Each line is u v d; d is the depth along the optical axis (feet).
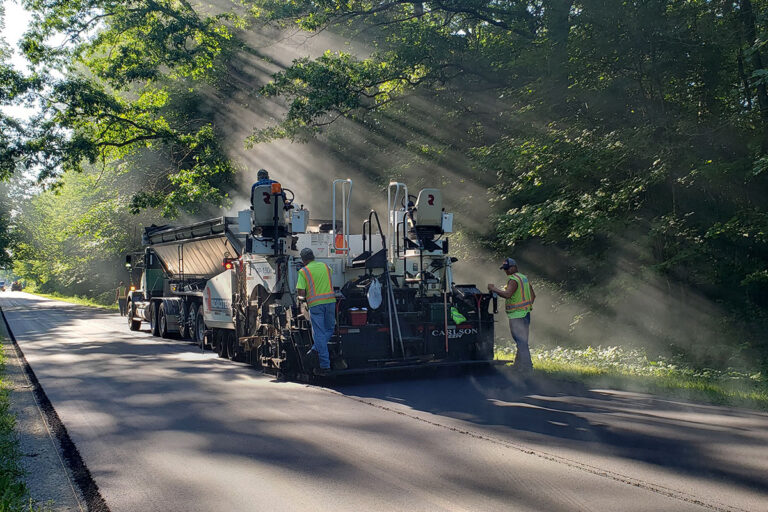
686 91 42.14
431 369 36.40
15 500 15.06
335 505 14.74
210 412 25.61
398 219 36.22
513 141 50.21
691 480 16.12
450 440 20.49
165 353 48.55
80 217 131.23
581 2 41.52
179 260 61.16
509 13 62.08
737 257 41.57
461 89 67.36
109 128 83.35
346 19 72.08
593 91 45.52
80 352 49.83
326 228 41.32
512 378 34.01
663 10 39.86
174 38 78.23
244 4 81.66
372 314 33.68
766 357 37.86
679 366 38.88
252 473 17.31
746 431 21.35
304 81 67.15
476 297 36.01
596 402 27.04
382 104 71.97
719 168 37.73
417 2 67.00
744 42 38.86
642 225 44.42
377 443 20.26
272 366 35.12
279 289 35.12
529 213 46.39
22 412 26.21
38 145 76.69
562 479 16.34
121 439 21.40
